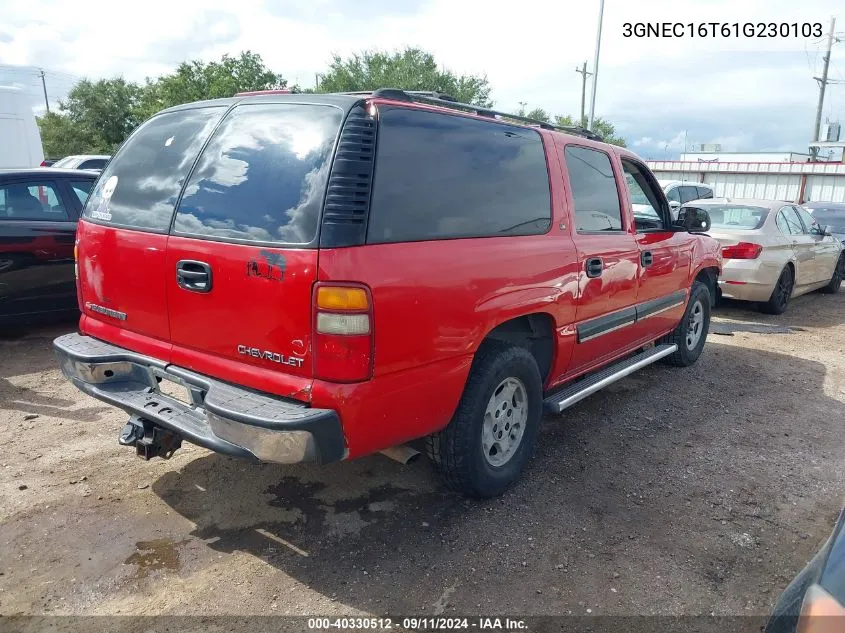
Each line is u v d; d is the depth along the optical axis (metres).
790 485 3.88
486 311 3.12
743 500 3.68
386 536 3.19
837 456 4.32
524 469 3.96
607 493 3.70
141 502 3.43
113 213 3.33
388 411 2.73
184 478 3.69
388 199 2.72
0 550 3.00
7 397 4.91
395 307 2.65
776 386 5.78
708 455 4.26
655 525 3.38
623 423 4.75
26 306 6.16
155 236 3.03
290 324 2.58
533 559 3.05
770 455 4.30
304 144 2.73
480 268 3.07
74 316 6.58
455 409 3.15
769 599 2.83
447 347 2.93
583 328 4.00
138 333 3.26
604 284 4.14
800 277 9.50
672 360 6.04
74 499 3.45
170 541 3.10
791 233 9.20
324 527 3.25
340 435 2.59
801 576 1.77
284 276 2.56
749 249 8.42
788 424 4.87
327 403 2.56
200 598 2.72
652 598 2.81
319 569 2.92
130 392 3.20
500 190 3.35
